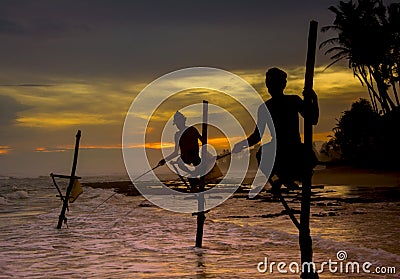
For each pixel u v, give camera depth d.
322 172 56.53
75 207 29.05
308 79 7.10
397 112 52.25
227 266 9.85
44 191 58.41
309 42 7.13
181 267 9.82
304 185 7.24
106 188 65.75
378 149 50.19
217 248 12.24
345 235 13.38
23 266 10.14
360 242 12.08
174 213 23.77
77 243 13.63
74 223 19.41
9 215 24.12
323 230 14.59
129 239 14.29
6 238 14.94
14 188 66.88
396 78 56.44
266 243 12.91
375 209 21.16
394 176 42.84
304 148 7.09
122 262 10.48
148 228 17.06
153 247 12.59
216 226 17.02
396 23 53.09
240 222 18.25
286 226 16.59
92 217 21.92
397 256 10.20
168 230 16.38
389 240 12.27
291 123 7.14
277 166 7.19
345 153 56.94
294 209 23.06
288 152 7.11
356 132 57.41
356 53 54.97
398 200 26.19
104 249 12.41
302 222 7.31
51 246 13.09
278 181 7.34
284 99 7.18
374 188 39.78
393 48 55.56
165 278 8.81
